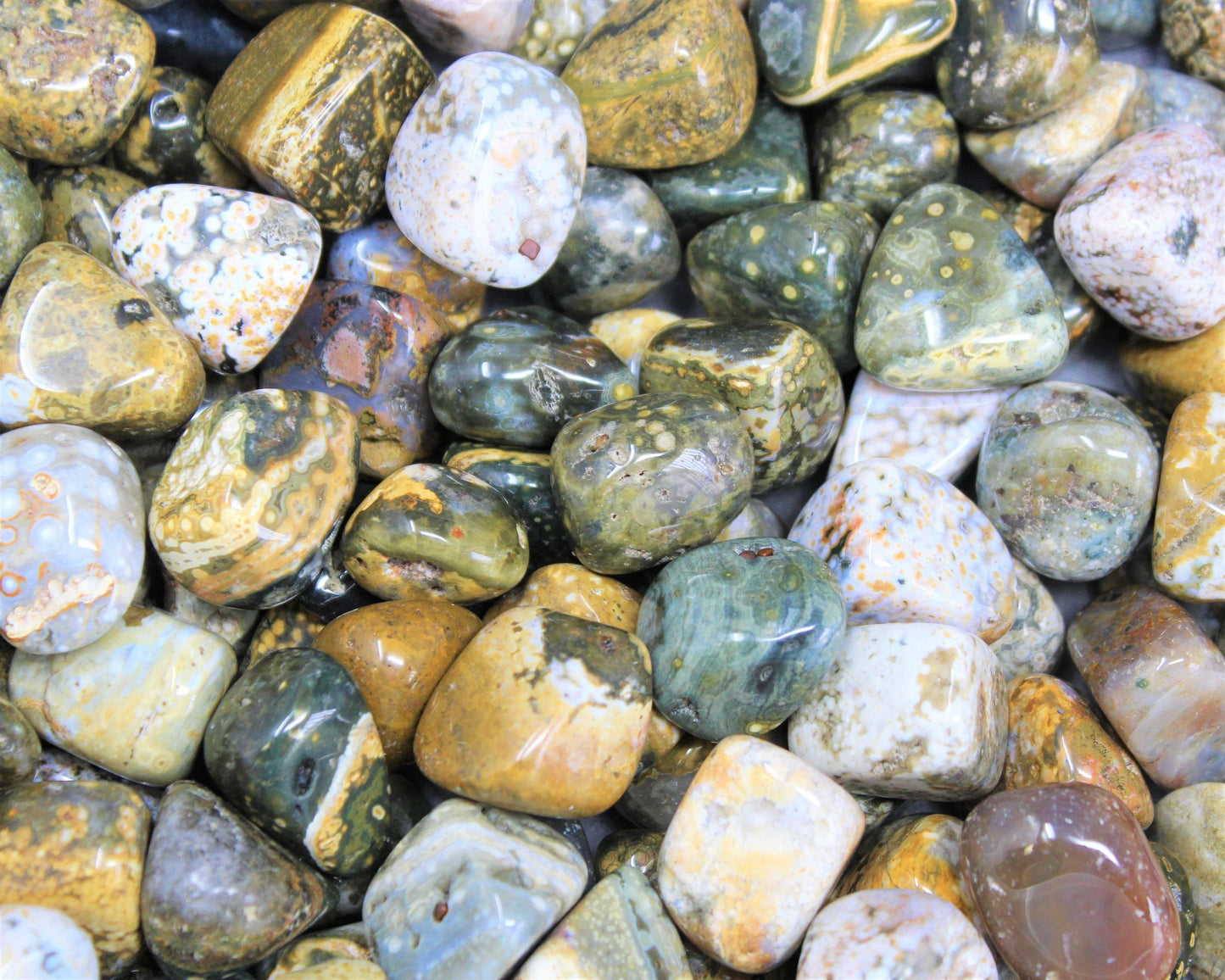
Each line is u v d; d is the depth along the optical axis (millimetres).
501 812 180
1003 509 204
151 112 197
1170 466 200
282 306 192
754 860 178
